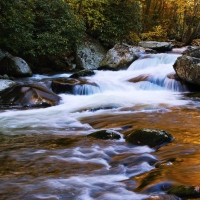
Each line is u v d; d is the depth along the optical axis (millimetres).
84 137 5496
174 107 7746
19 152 4773
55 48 12000
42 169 4117
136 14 15672
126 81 10703
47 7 12211
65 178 3809
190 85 9883
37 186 3578
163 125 6109
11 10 10102
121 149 4840
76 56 13562
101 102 8312
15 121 6691
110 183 3639
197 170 3775
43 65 12828
